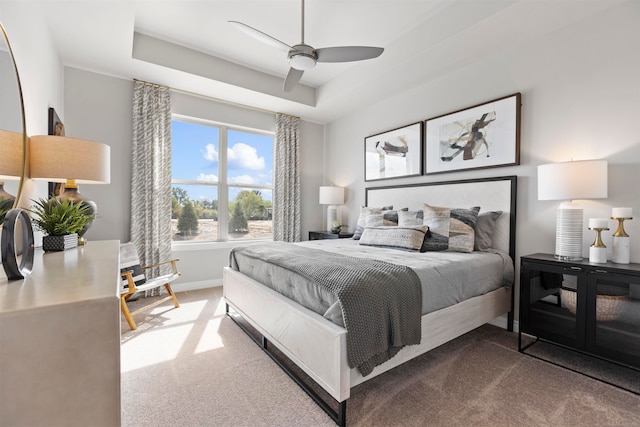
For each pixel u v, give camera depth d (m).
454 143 3.10
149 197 3.42
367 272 1.60
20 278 0.86
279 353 2.13
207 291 3.74
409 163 3.60
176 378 1.80
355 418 1.46
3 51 1.30
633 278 1.71
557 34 2.38
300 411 1.52
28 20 1.80
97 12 2.22
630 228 2.03
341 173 4.75
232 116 4.14
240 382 1.77
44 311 0.63
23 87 1.68
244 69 3.63
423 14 2.65
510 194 2.65
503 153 2.70
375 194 4.07
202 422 1.43
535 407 1.55
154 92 3.47
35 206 1.80
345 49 2.23
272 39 2.18
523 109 2.59
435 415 1.48
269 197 4.62
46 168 1.53
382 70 3.17
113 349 0.70
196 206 3.98
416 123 3.50
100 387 0.69
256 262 2.40
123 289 2.59
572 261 2.02
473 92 2.96
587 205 2.23
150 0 2.48
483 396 1.64
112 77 3.28
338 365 1.37
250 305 2.33
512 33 2.44
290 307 1.77
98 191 3.22
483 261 2.29
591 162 1.97
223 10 2.62
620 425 1.42
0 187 1.25
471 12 2.33
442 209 2.78
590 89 2.22
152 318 2.79
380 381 1.79
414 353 1.73
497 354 2.15
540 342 2.34
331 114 4.61
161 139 3.52
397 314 1.55
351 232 4.54
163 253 3.52
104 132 3.23
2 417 0.61
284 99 3.97
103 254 1.39
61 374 0.66
